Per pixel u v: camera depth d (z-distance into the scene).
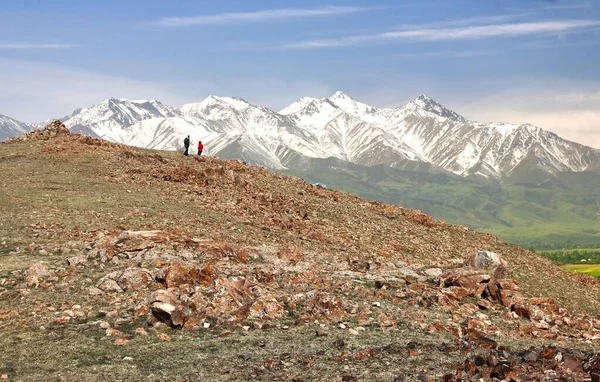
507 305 29.61
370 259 39.28
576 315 31.72
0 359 18.14
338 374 17.47
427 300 27.72
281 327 22.30
